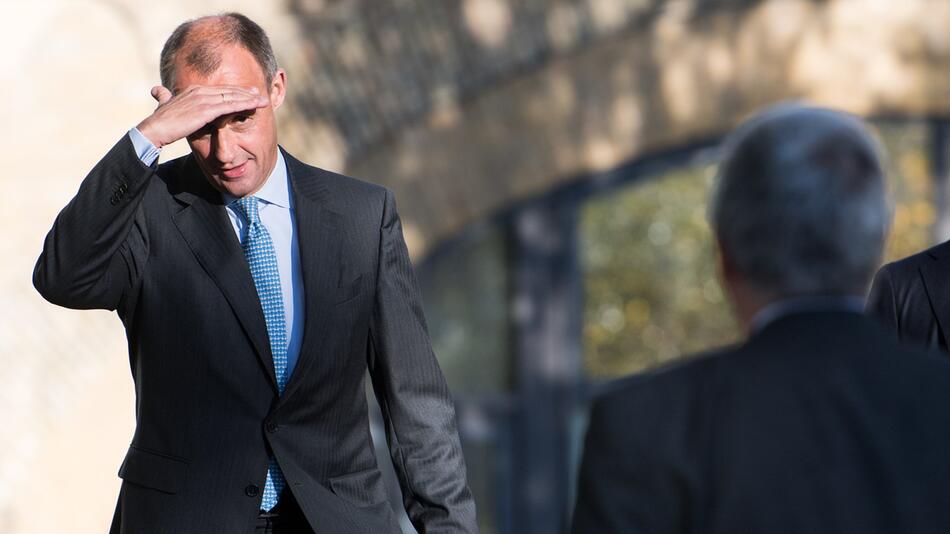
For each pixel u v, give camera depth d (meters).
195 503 6.85
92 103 12.59
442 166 13.71
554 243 14.38
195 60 6.79
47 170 12.41
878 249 4.39
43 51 12.55
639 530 4.34
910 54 14.43
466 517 7.17
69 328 12.25
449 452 7.23
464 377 14.37
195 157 7.16
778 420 4.31
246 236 7.04
